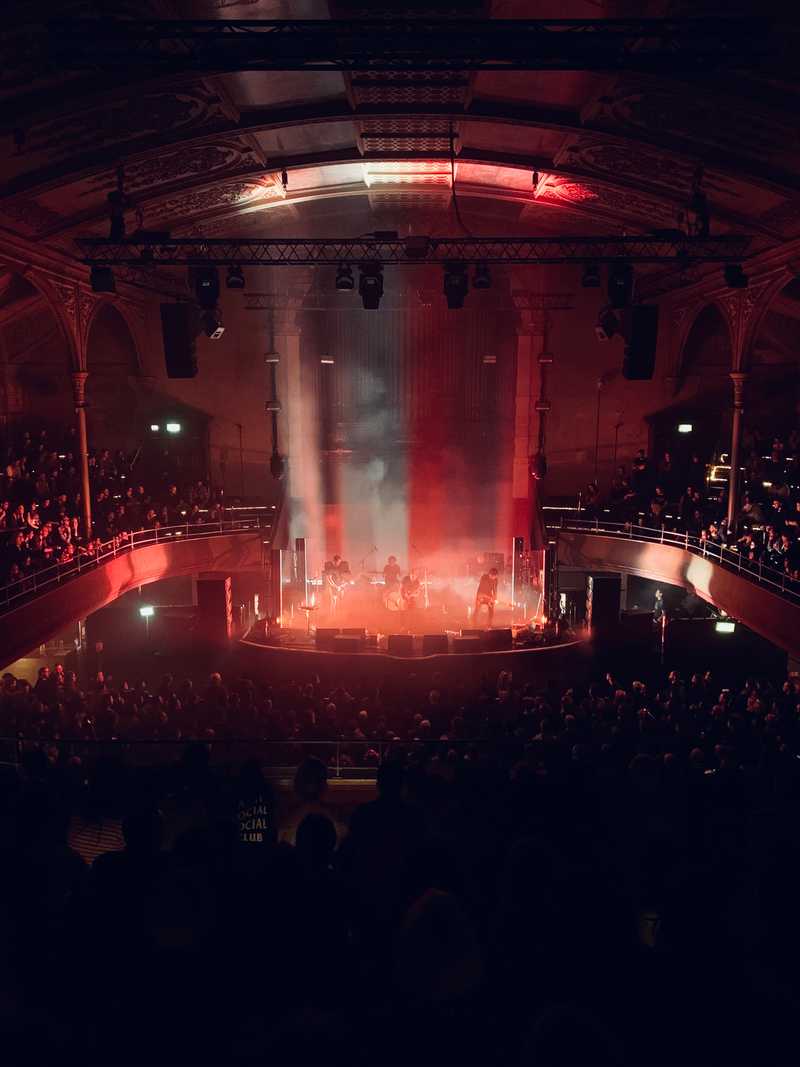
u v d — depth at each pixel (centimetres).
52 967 359
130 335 3041
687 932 360
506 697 1611
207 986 335
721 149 1672
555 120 1714
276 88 1619
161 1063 312
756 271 2266
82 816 672
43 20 1212
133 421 3097
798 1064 313
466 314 3153
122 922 369
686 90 1430
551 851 380
